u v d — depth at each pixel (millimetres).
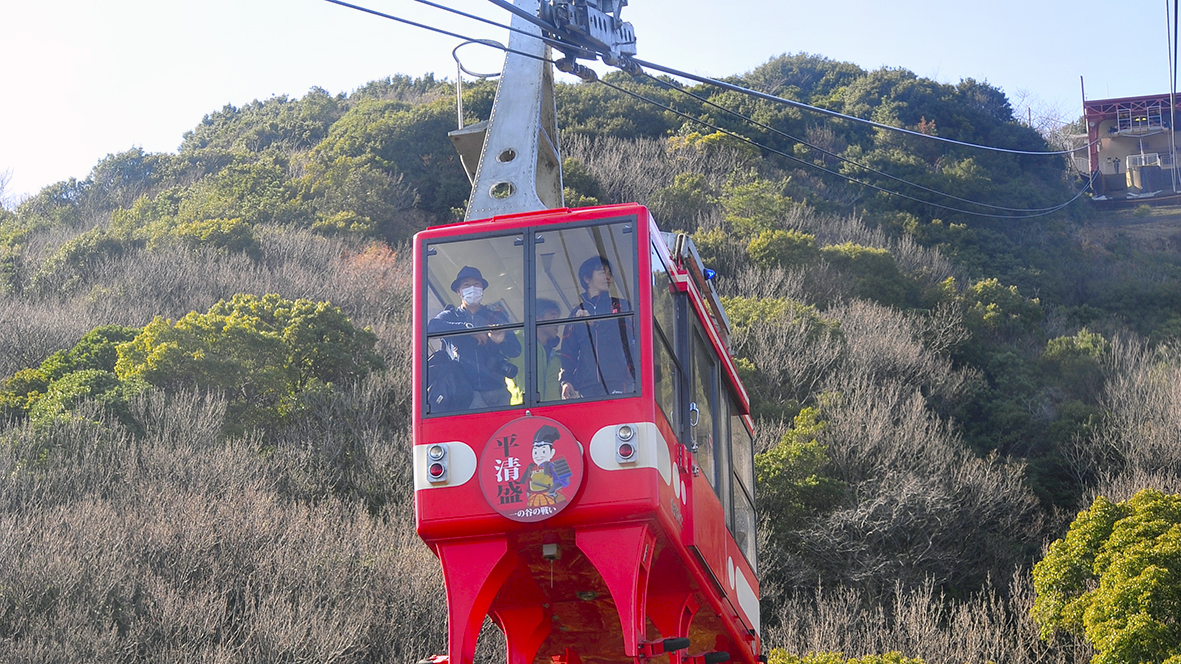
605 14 15383
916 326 47062
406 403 37094
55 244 59812
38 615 25016
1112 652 22266
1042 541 34062
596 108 75188
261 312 39219
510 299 9469
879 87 83188
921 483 32719
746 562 12977
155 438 31703
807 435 34312
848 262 51375
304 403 35500
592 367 9117
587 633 11500
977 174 71688
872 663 23797
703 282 11992
